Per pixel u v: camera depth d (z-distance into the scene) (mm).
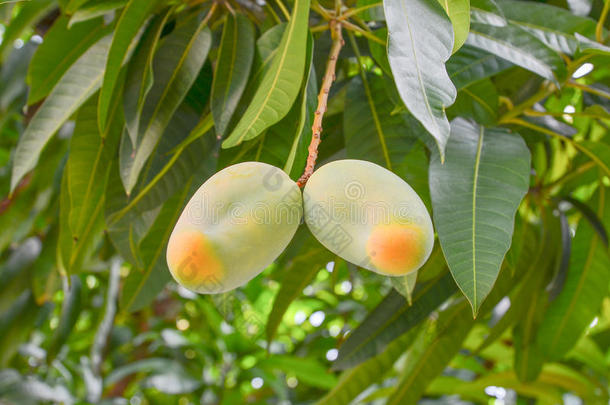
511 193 721
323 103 703
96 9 854
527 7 885
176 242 615
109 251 1207
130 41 785
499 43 817
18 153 820
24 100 1239
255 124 672
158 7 876
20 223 1262
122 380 1797
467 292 664
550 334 1091
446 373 1613
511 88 1001
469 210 710
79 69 854
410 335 1054
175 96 820
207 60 898
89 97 885
